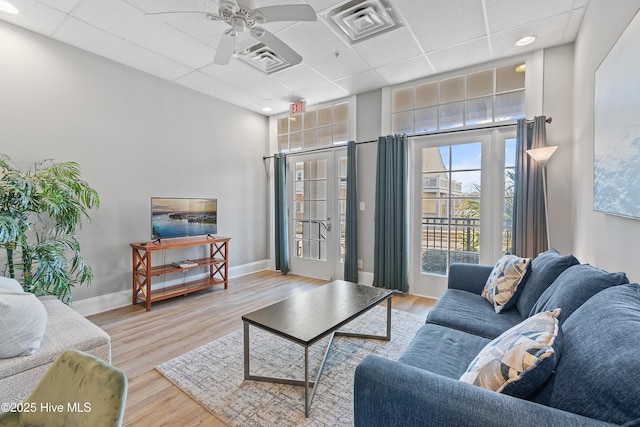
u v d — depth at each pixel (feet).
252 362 7.35
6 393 4.84
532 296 6.17
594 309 3.64
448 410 2.94
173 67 11.50
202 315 10.45
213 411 5.68
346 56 10.65
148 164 12.06
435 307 6.98
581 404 2.77
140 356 7.67
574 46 9.56
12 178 7.34
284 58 8.13
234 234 15.71
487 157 11.34
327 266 15.55
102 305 10.78
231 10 6.68
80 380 3.22
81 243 10.31
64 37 9.49
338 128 15.19
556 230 9.91
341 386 6.43
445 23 8.72
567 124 9.76
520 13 8.21
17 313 5.08
